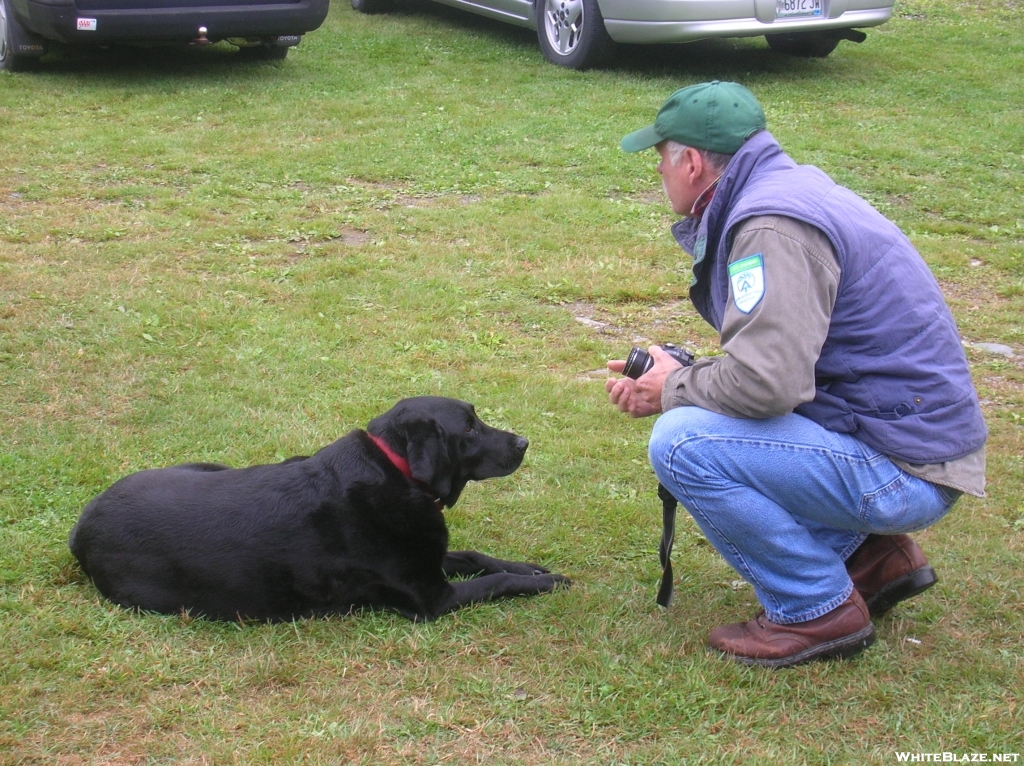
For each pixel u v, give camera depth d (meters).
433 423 3.24
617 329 5.68
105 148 8.23
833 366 2.79
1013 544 3.76
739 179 2.83
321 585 3.22
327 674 2.99
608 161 8.20
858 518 2.89
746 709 2.86
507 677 2.98
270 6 10.09
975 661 3.06
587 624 3.23
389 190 7.62
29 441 4.29
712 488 2.90
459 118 9.16
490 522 3.91
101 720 2.75
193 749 2.66
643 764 2.65
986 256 6.67
